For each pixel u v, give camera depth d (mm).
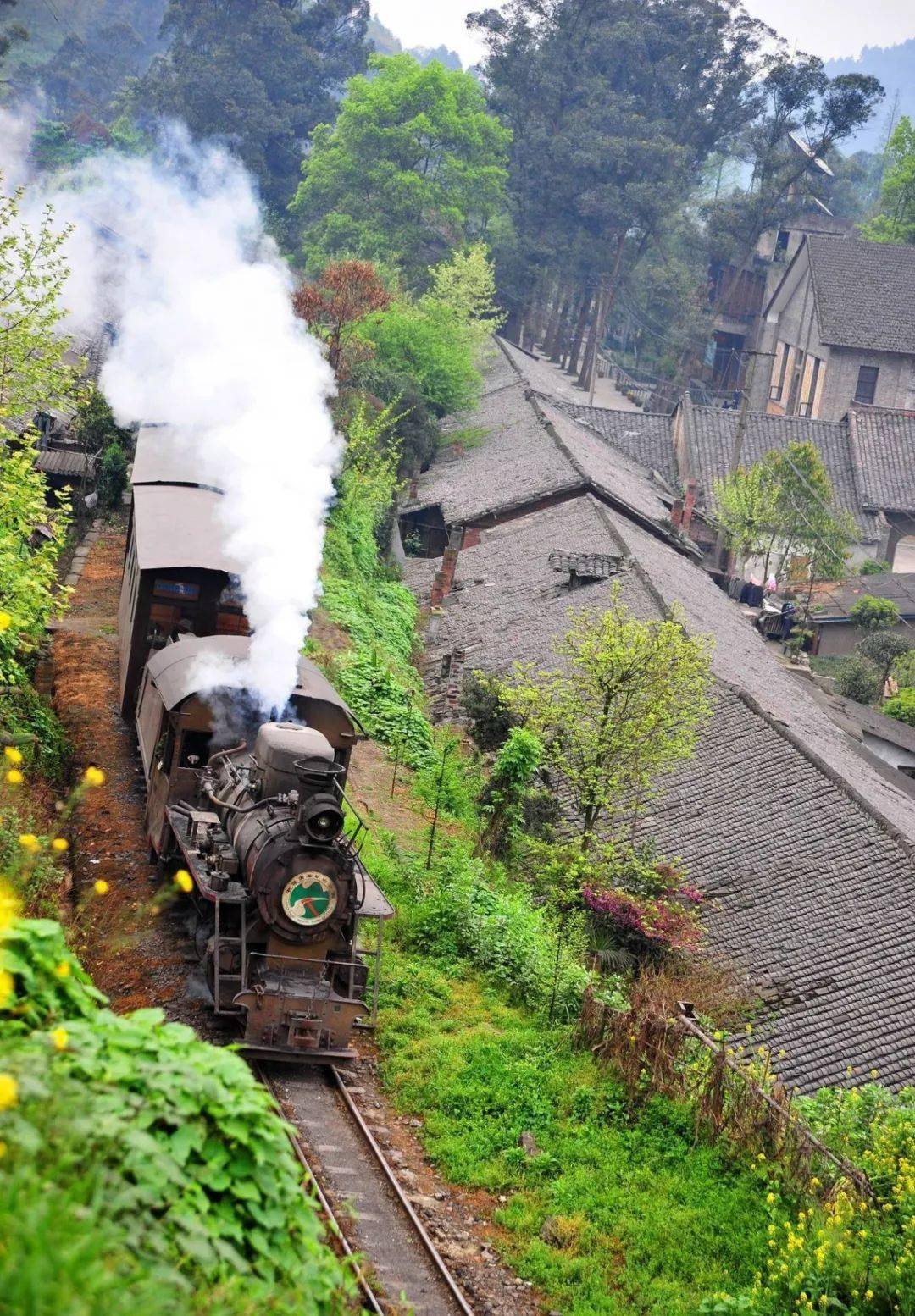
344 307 41969
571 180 75062
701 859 22641
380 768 24391
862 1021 18703
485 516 42500
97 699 22938
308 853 14484
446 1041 15875
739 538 50406
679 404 59312
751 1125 14383
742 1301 11648
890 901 20906
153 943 16141
